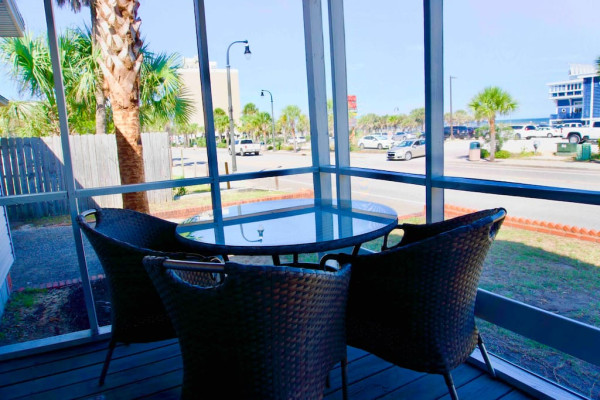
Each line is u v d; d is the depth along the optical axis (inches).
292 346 50.3
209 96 108.6
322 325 53.7
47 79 133.0
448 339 61.3
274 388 50.7
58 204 147.9
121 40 128.3
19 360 90.3
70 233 158.6
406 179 97.4
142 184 101.3
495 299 80.8
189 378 54.9
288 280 46.7
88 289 97.0
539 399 70.5
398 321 62.5
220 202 113.1
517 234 84.1
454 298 60.8
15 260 159.2
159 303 73.1
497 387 74.7
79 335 97.3
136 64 132.2
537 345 81.9
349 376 79.7
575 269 74.7
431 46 88.1
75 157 142.2
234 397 52.0
